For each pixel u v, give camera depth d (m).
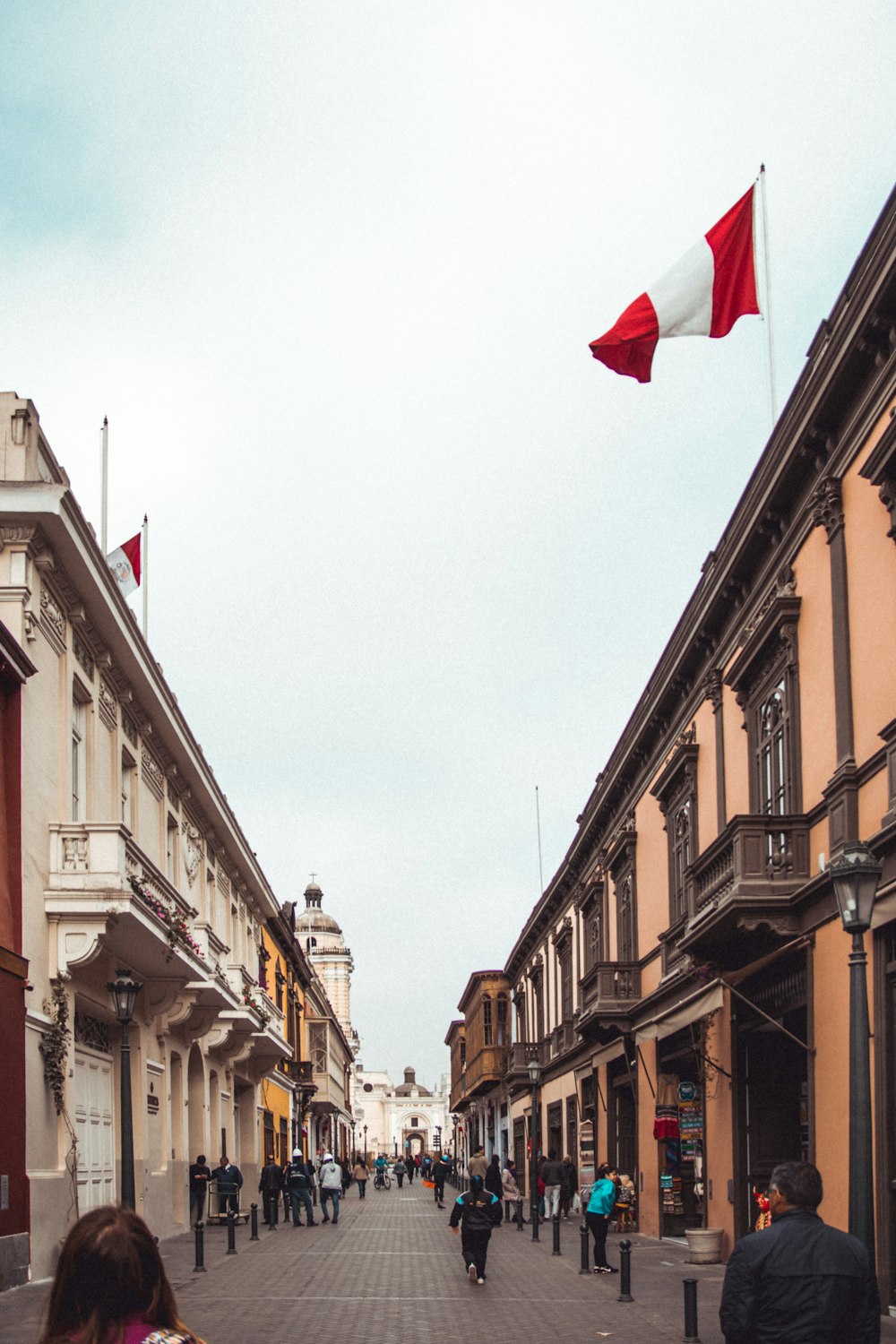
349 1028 119.19
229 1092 39.50
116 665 24.05
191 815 33.53
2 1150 16.67
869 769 15.76
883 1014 15.03
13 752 18.22
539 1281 19.25
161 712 27.00
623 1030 29.95
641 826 30.69
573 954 41.50
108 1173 23.14
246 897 45.09
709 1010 20.77
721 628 22.70
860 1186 10.72
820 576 17.69
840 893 11.31
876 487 15.45
